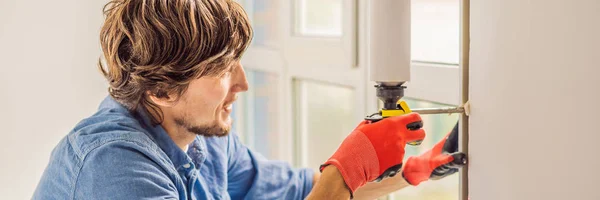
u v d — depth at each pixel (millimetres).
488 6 810
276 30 1917
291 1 1742
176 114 1022
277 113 1985
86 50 2055
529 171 764
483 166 845
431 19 1220
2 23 1961
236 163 1343
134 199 933
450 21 1152
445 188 1271
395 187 1176
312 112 1765
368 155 916
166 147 1059
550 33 715
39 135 2049
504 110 796
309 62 1651
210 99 988
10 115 2010
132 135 990
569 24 690
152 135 1050
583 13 671
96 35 2053
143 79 965
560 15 700
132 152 971
